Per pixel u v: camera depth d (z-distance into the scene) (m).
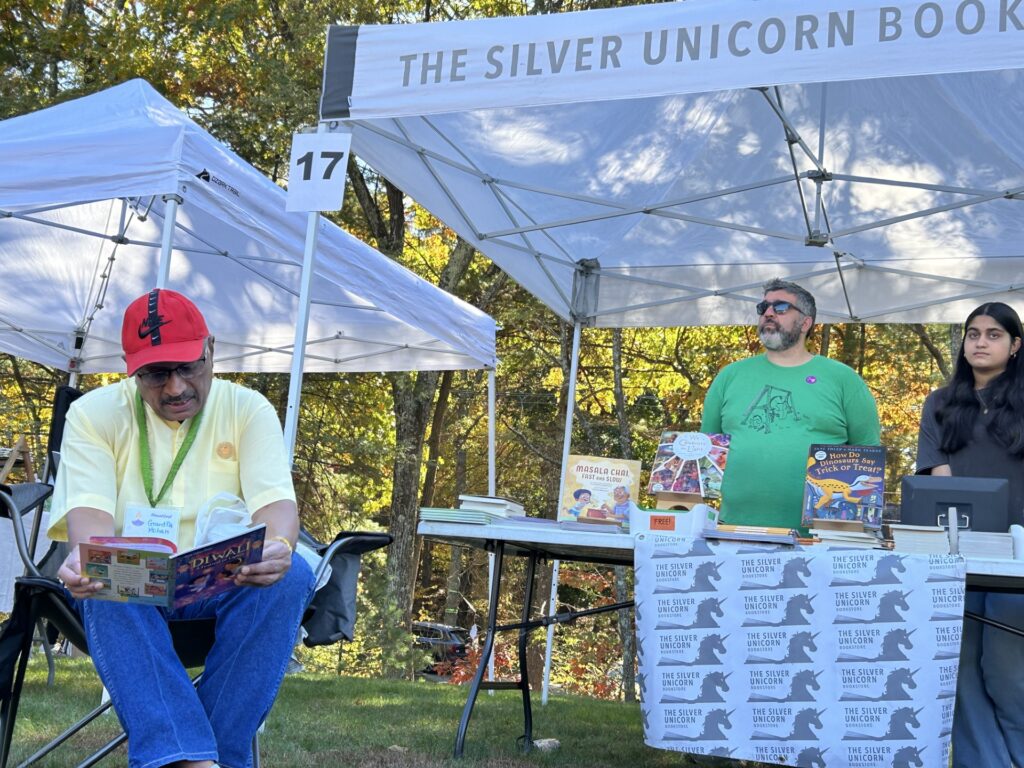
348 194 16.58
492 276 16.19
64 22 13.96
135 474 2.43
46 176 4.73
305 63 13.98
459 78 3.78
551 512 18.91
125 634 2.14
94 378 14.68
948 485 3.21
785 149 5.43
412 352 8.37
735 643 3.15
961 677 3.41
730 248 6.36
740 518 4.12
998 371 3.50
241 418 2.50
